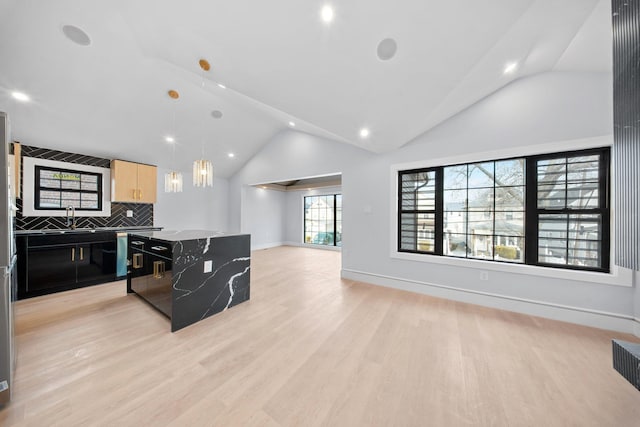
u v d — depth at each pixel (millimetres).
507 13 1513
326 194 7418
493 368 1651
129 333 2068
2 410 1249
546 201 2518
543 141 2436
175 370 1599
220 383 1483
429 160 3100
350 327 2227
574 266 2377
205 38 1964
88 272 3328
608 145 2197
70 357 1721
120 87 3010
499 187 2793
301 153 4605
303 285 3508
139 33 2248
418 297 3020
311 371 1606
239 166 5938
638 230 991
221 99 3713
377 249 3537
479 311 2602
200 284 2338
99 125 3467
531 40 1788
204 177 2854
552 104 2395
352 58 1873
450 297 2961
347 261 3828
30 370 1570
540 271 2465
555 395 1409
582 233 2359
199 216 5727
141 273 2768
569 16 1568
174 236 2502
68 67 2613
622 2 1069
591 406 1328
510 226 2734
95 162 3959
